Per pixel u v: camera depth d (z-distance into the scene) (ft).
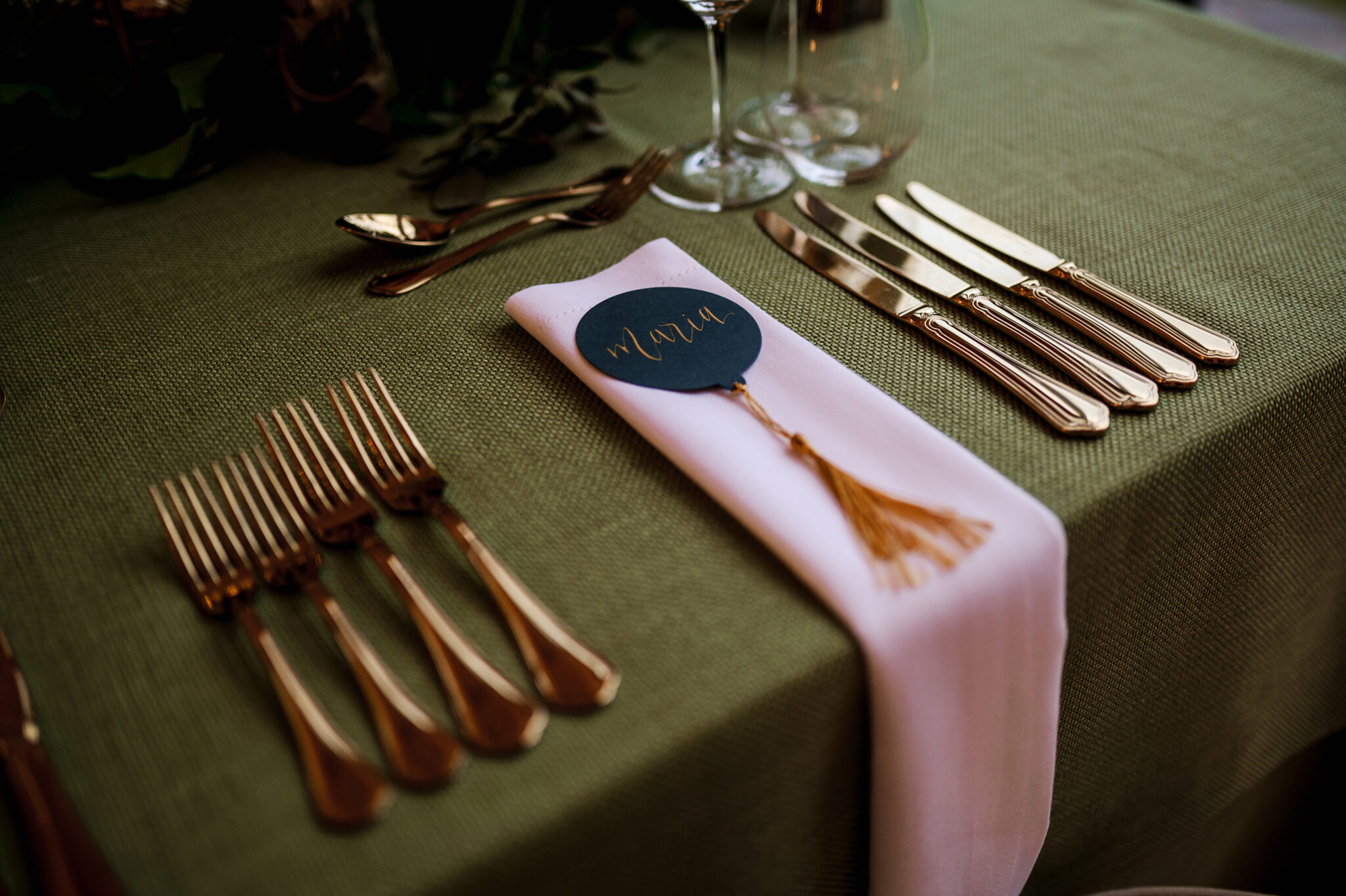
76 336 2.49
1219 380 2.09
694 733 1.48
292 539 1.82
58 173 3.21
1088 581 1.93
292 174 3.16
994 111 3.24
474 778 1.43
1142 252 2.51
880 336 2.25
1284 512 2.29
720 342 2.15
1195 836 2.87
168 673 1.63
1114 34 3.67
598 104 3.47
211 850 1.38
